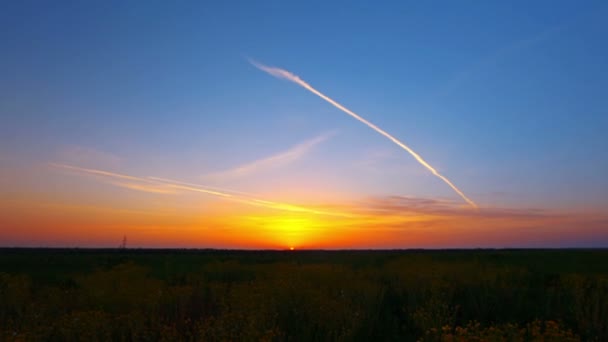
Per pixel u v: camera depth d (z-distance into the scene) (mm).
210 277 20719
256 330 8414
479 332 7938
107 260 36781
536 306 13102
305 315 10523
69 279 19500
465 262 22859
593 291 12656
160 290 12445
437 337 8344
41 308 10867
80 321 8922
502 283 14664
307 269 17594
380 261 30859
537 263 27047
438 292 13094
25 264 34656
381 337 10461
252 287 12594
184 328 10008
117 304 12133
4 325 9953
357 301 11969
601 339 9562
